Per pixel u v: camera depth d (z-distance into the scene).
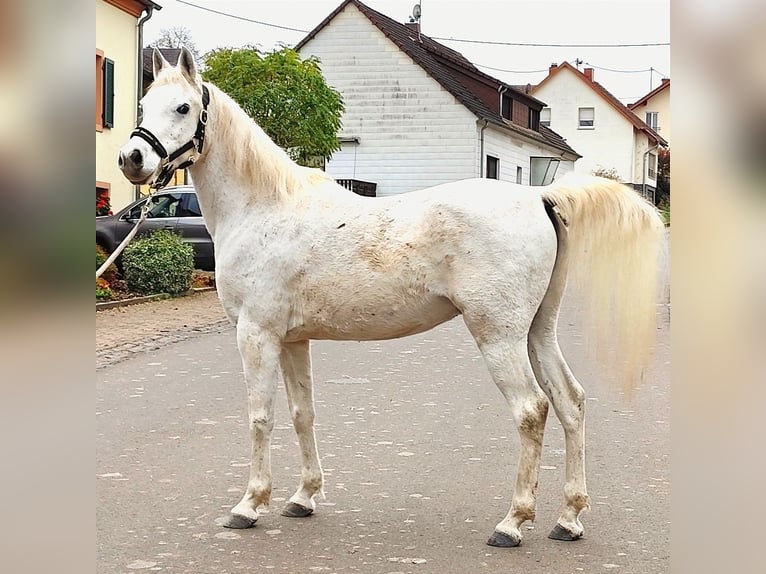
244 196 4.97
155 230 18.00
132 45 22.97
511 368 4.50
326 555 4.44
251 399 4.92
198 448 6.71
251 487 4.94
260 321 4.89
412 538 4.70
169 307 15.58
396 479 5.90
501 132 38.06
